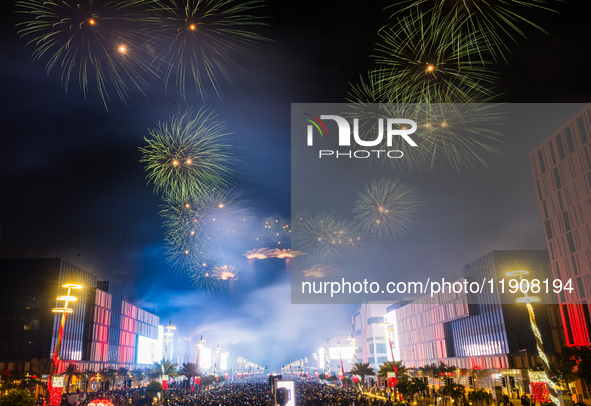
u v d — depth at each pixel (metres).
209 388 133.50
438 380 92.00
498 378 85.06
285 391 28.88
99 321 125.75
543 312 87.06
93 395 75.56
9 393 33.75
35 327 98.94
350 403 63.06
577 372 51.19
